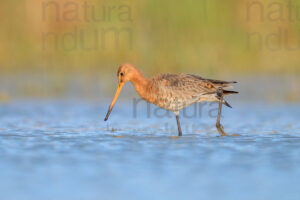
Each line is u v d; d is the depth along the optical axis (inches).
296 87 800.3
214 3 976.9
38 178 345.4
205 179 343.0
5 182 337.4
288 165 373.4
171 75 527.5
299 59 963.3
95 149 426.3
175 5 973.8
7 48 1019.3
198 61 932.0
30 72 945.5
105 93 796.6
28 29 1050.1
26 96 767.7
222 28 976.3
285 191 319.0
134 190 322.0
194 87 514.0
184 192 318.3
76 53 1008.9
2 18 1040.8
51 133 503.5
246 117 610.2
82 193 317.1
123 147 434.0
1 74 929.5
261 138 474.6
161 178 345.4
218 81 517.7
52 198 308.2
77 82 868.6
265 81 851.4
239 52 970.1
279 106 681.0
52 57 1008.2
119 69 546.3
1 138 473.4
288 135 490.3
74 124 566.3
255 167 369.1
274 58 969.5
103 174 354.3
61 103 719.1
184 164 377.4
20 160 390.0
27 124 561.6
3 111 653.3
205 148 429.1
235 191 319.9
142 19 993.5
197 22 972.6
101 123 574.9
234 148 428.8
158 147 434.0
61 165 376.2
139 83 536.4
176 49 954.1
